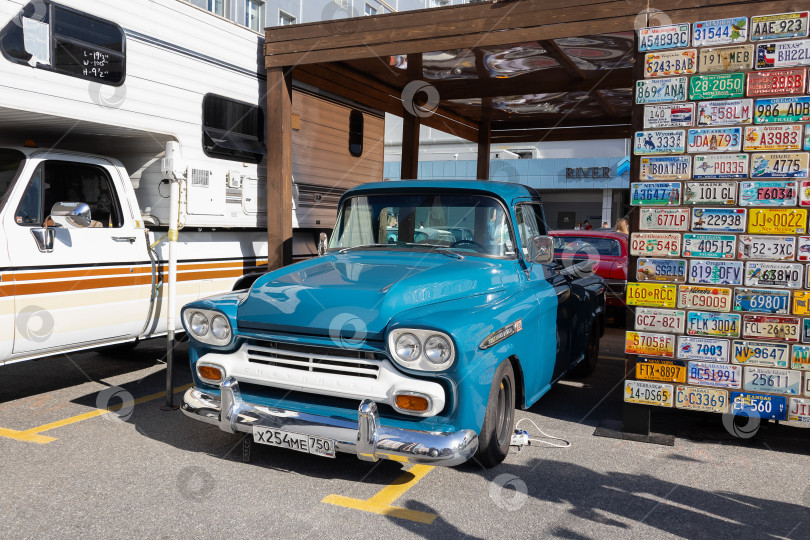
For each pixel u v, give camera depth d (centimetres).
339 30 657
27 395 525
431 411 330
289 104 695
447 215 469
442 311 360
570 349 553
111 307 504
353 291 359
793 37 404
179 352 688
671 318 443
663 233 442
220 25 627
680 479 383
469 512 333
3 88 430
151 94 543
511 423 404
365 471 385
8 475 363
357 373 347
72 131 538
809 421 414
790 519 333
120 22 512
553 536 309
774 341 419
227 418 361
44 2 452
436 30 623
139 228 534
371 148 898
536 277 495
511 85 870
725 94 421
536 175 2583
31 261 447
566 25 568
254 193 687
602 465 403
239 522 315
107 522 311
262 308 369
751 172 418
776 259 415
